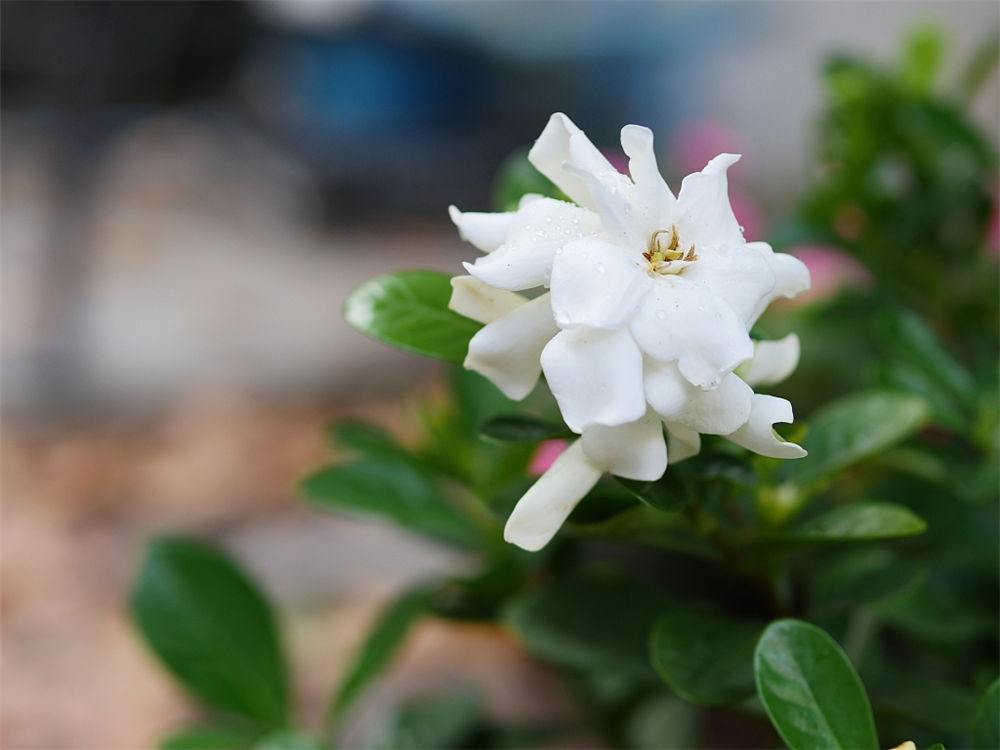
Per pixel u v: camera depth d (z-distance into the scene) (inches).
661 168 27.7
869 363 20.9
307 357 64.5
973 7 51.0
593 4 77.1
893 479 17.5
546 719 25.9
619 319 11.2
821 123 21.2
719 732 24.0
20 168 70.1
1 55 57.7
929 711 14.7
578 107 79.6
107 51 59.4
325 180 84.5
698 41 73.5
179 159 87.1
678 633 13.8
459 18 78.5
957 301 20.3
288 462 51.9
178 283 74.2
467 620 17.3
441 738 18.7
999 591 16.8
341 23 76.6
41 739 29.6
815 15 63.7
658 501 12.2
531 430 13.0
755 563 14.0
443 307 13.6
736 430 11.7
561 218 11.9
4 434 55.2
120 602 38.6
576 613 15.6
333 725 16.4
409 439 34.5
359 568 38.4
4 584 40.3
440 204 84.7
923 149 20.5
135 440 54.8
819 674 12.3
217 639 16.7
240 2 64.9
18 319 64.1
